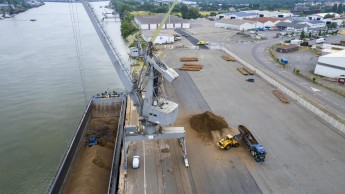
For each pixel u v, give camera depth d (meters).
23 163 36.97
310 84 59.38
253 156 31.14
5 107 52.53
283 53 90.12
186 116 41.06
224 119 40.19
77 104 54.03
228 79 58.22
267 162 30.59
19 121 47.59
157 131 30.56
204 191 26.14
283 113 42.62
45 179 34.03
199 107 44.22
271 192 26.25
